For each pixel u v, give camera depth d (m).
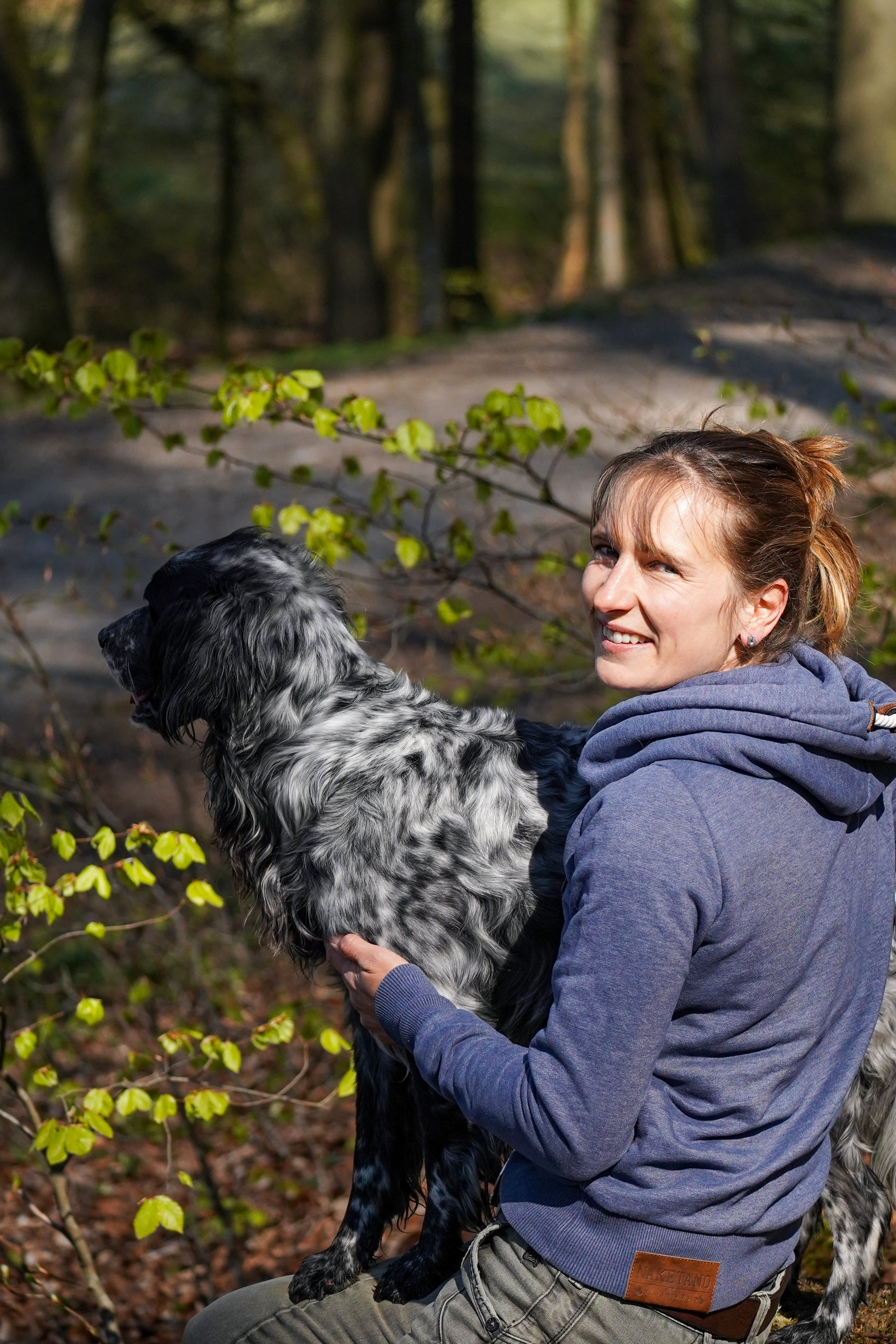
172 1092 4.76
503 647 5.81
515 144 39.31
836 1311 2.56
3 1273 3.87
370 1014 2.26
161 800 8.72
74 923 7.24
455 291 25.83
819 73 32.22
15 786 7.09
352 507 5.19
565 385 17.27
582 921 1.80
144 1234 3.04
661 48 29.16
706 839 1.78
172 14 27.09
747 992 1.83
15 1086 3.54
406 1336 2.07
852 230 24.05
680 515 1.94
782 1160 1.87
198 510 14.51
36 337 20.19
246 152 32.50
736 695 1.87
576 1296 1.89
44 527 4.97
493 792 2.60
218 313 29.72
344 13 23.14
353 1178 2.81
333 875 2.56
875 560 6.19
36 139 20.64
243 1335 2.54
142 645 2.90
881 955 2.05
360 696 2.72
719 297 20.50
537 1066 1.83
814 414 13.72
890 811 2.11
